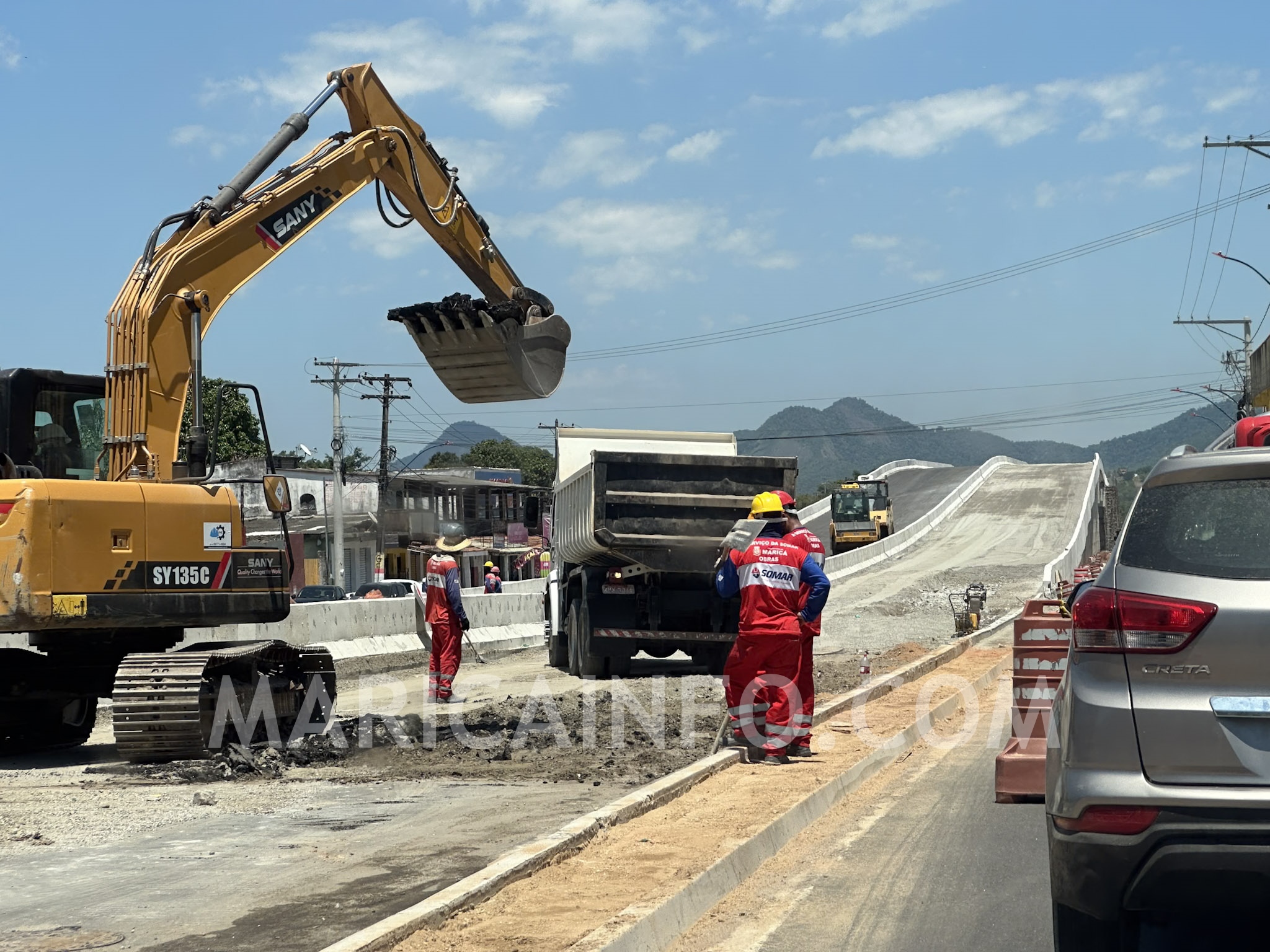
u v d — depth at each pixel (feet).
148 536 39.24
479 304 48.73
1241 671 15.21
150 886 22.82
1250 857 14.89
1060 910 16.56
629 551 60.80
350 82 47.50
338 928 19.77
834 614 127.24
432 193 49.96
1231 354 221.25
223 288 42.60
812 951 19.04
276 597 41.81
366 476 220.02
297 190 44.98
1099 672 15.96
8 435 41.27
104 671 43.98
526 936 18.17
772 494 36.81
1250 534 15.83
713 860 22.95
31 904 21.58
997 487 306.55
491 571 154.10
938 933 19.77
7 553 37.35
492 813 29.94
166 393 40.96
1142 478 17.44
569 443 74.49
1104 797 15.48
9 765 40.78
